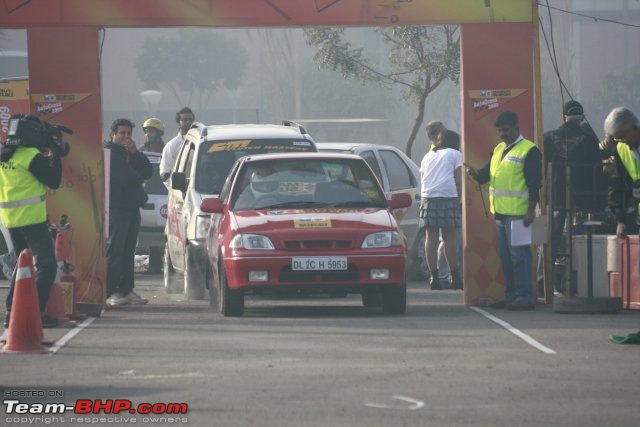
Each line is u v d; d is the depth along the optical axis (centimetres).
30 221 3309
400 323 3434
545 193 4125
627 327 3328
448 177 4891
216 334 3203
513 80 4016
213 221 4088
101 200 4000
